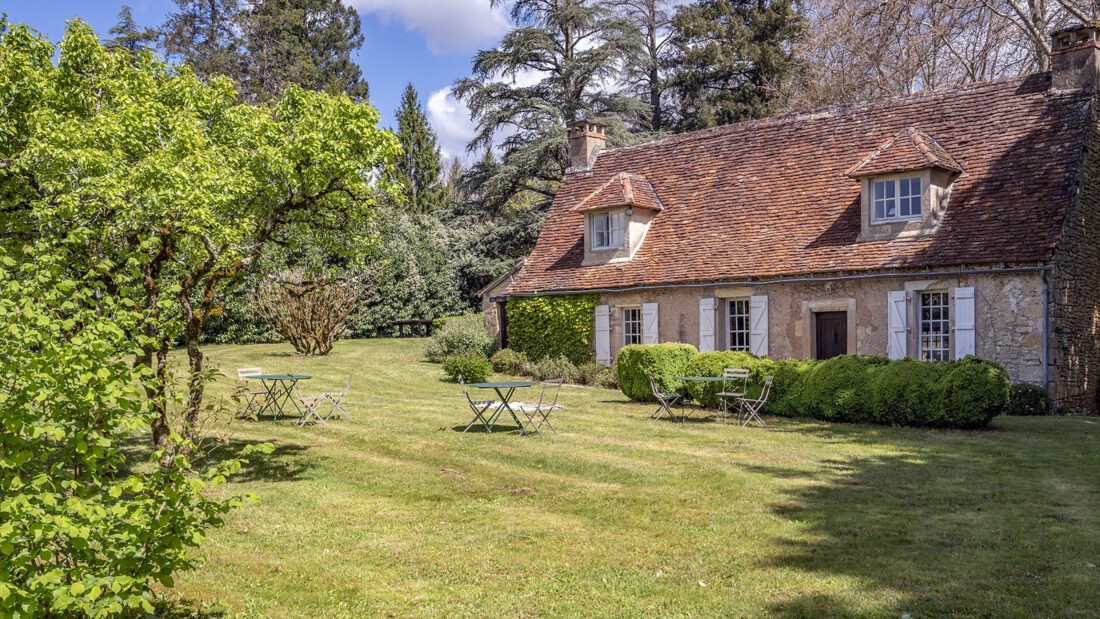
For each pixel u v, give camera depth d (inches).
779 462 409.1
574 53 1550.2
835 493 341.4
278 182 382.3
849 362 560.4
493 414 547.8
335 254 461.7
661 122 1707.7
